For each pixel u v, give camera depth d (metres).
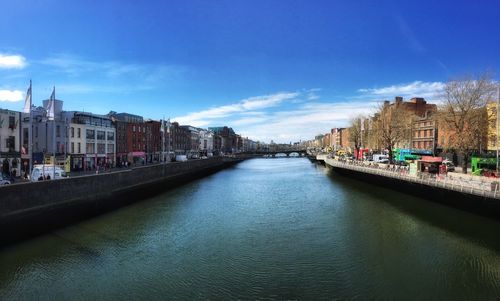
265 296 15.30
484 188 26.80
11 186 24.02
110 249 22.02
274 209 35.09
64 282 16.92
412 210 33.62
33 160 54.44
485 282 16.66
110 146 77.88
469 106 42.09
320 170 93.50
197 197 44.66
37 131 60.94
